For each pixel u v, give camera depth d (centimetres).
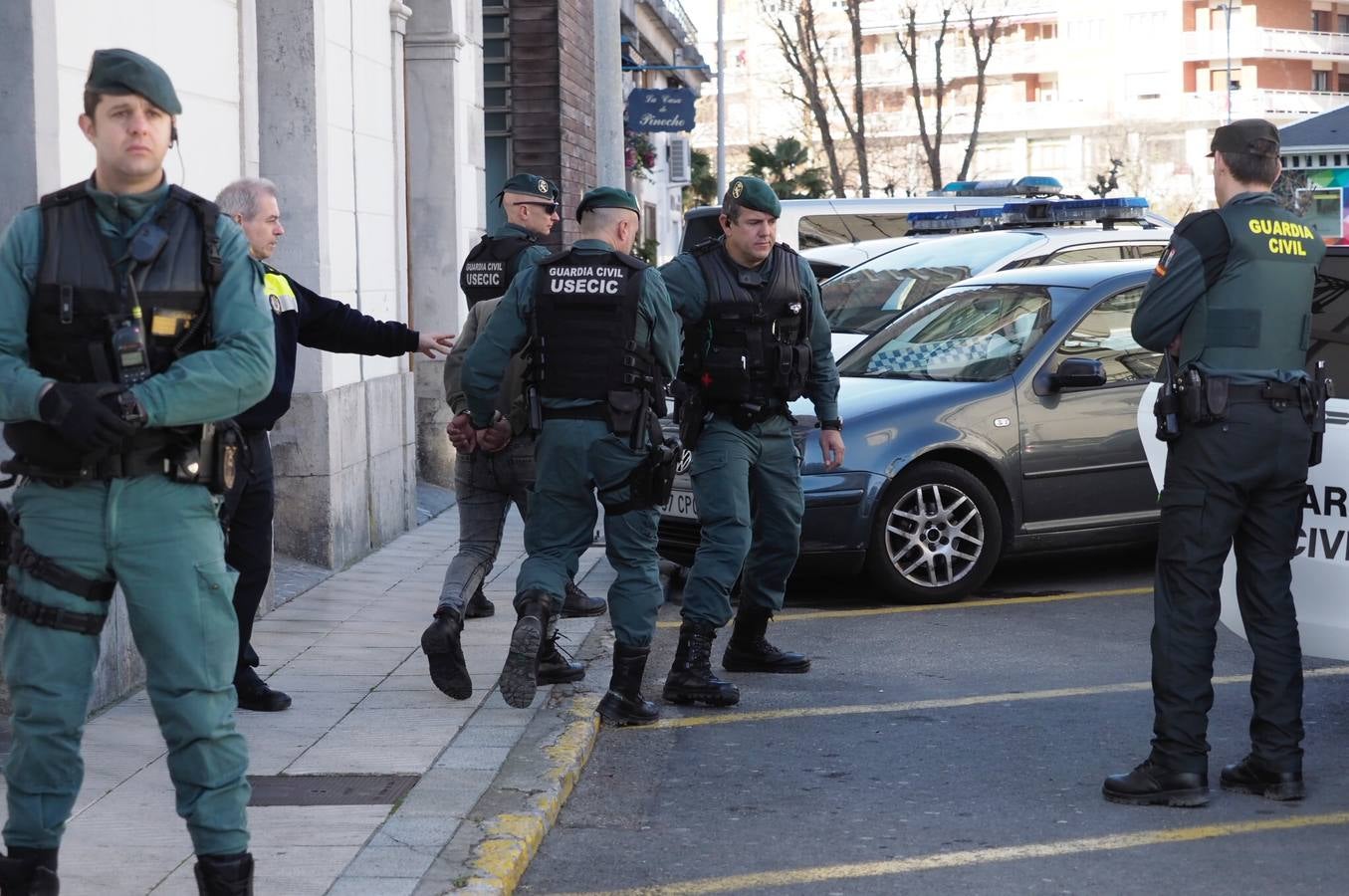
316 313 615
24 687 358
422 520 1124
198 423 357
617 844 486
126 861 444
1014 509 862
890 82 9262
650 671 714
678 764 571
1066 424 872
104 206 356
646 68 2802
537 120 1764
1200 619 511
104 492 354
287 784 516
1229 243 505
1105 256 1223
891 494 834
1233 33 8588
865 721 625
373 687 646
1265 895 436
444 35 1231
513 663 570
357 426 961
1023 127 9156
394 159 1074
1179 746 512
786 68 8900
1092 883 446
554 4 1744
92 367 352
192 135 733
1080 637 769
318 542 909
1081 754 575
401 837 463
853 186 8869
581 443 585
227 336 359
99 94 353
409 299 1261
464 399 684
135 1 668
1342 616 545
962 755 577
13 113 565
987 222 1449
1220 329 506
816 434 828
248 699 607
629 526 604
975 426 851
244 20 787
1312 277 516
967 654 736
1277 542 518
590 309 582
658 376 594
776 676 700
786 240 1645
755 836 492
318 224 895
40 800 362
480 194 1345
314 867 438
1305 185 2139
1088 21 9081
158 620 358
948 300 954
